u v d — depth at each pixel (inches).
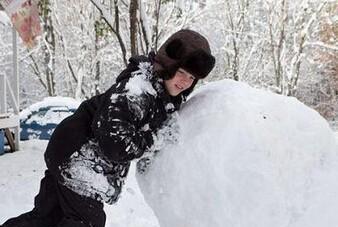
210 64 98.4
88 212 106.9
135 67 102.2
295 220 93.2
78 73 830.5
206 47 98.8
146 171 103.8
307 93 970.1
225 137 95.4
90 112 106.9
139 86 97.9
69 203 107.0
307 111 103.3
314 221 92.7
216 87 106.3
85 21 814.5
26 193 216.8
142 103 96.7
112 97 98.2
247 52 892.0
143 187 105.2
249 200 92.7
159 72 98.8
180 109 105.0
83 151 105.1
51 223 112.3
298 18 822.5
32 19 307.4
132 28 341.4
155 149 100.8
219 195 94.6
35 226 111.5
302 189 95.3
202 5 796.0
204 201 96.1
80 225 107.7
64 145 105.6
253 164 93.4
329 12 820.0
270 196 92.4
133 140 96.0
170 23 682.2
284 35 840.3
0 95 364.2
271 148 94.7
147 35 381.7
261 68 893.2
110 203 109.0
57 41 849.5
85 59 837.8
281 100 103.0
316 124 101.3
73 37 853.2
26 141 393.4
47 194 111.2
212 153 95.5
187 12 696.4
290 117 99.8
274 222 92.2
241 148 94.3
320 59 885.2
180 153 98.6
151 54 103.1
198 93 107.7
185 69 97.4
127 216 184.2
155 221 180.2
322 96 975.0
